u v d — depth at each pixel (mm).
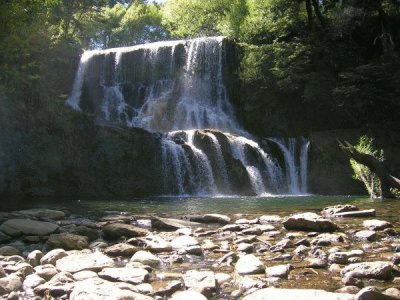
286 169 22156
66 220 9375
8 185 16156
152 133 19938
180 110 27812
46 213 9812
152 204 13992
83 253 5703
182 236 6707
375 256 5605
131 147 18797
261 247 6242
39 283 4387
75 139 18016
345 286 4266
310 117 24953
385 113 23203
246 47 27484
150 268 5051
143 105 28359
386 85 23219
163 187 18953
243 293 4191
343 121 24156
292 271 4922
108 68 28828
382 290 4160
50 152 17219
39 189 16688
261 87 25359
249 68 26172
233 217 10070
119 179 18281
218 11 42719
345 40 26703
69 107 19078
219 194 19688
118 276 4559
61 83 25969
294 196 18500
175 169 19375
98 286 4086
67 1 30328
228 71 27641
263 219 9250
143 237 6863
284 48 25516
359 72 23203
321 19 27375
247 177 20297
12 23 14938
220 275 4707
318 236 6926
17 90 17281
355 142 21234
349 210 10461
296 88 24609
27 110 17266
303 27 28250
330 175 20781
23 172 16531
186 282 4402
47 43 21188
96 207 12883
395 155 20625
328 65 25672
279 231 7645
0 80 16938
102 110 27859
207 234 7418
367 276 4590
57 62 25516
